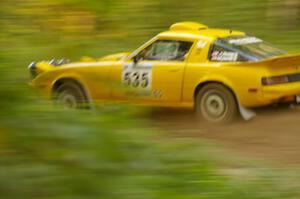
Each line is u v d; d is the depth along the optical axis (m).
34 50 7.87
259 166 12.51
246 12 30.62
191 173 9.04
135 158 7.64
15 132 5.99
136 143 8.00
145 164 7.73
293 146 15.27
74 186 6.08
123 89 8.30
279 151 14.77
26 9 8.38
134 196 6.71
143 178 7.27
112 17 10.13
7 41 7.79
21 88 6.45
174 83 18.50
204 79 18.05
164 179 7.94
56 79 17.81
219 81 17.84
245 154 14.34
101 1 9.27
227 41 18.41
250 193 9.94
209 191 9.02
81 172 6.23
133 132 8.30
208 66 18.09
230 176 10.82
